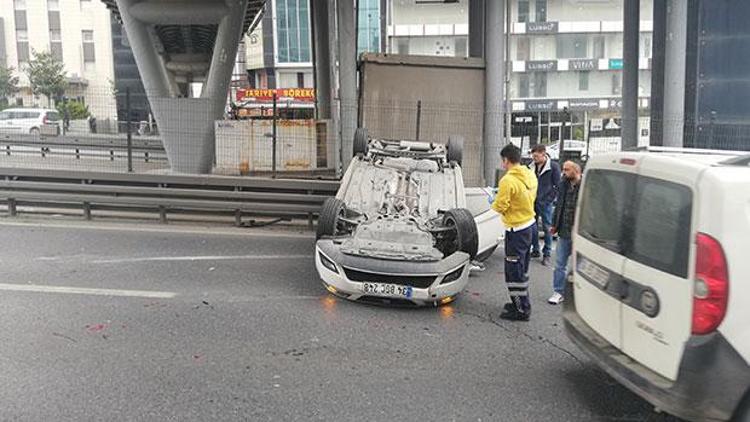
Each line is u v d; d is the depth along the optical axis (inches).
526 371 201.6
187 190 431.5
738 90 492.7
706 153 164.1
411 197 330.3
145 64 784.9
